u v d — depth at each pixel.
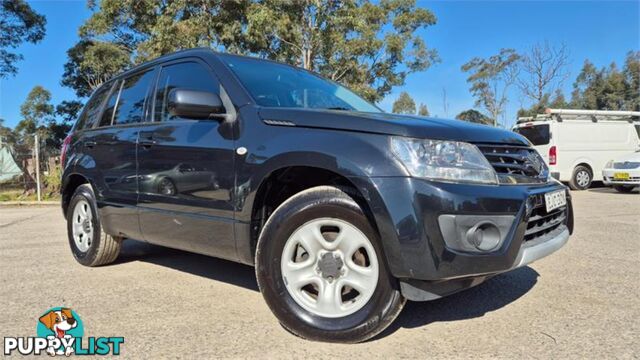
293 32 16.38
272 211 2.99
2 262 4.68
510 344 2.59
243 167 2.89
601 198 11.12
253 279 3.94
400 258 2.37
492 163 2.59
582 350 2.51
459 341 2.63
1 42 21.89
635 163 12.10
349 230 2.59
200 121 3.28
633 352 2.48
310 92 3.62
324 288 2.66
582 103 58.00
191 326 2.89
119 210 3.91
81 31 23.42
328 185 2.77
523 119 14.98
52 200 12.48
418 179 2.37
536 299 3.36
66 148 4.78
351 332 2.55
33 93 38.59
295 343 2.62
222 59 3.43
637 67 53.03
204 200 3.13
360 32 17.36
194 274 4.12
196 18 15.89
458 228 2.36
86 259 4.38
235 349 2.55
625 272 4.09
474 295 3.45
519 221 2.49
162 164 3.45
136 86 4.08
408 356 2.44
